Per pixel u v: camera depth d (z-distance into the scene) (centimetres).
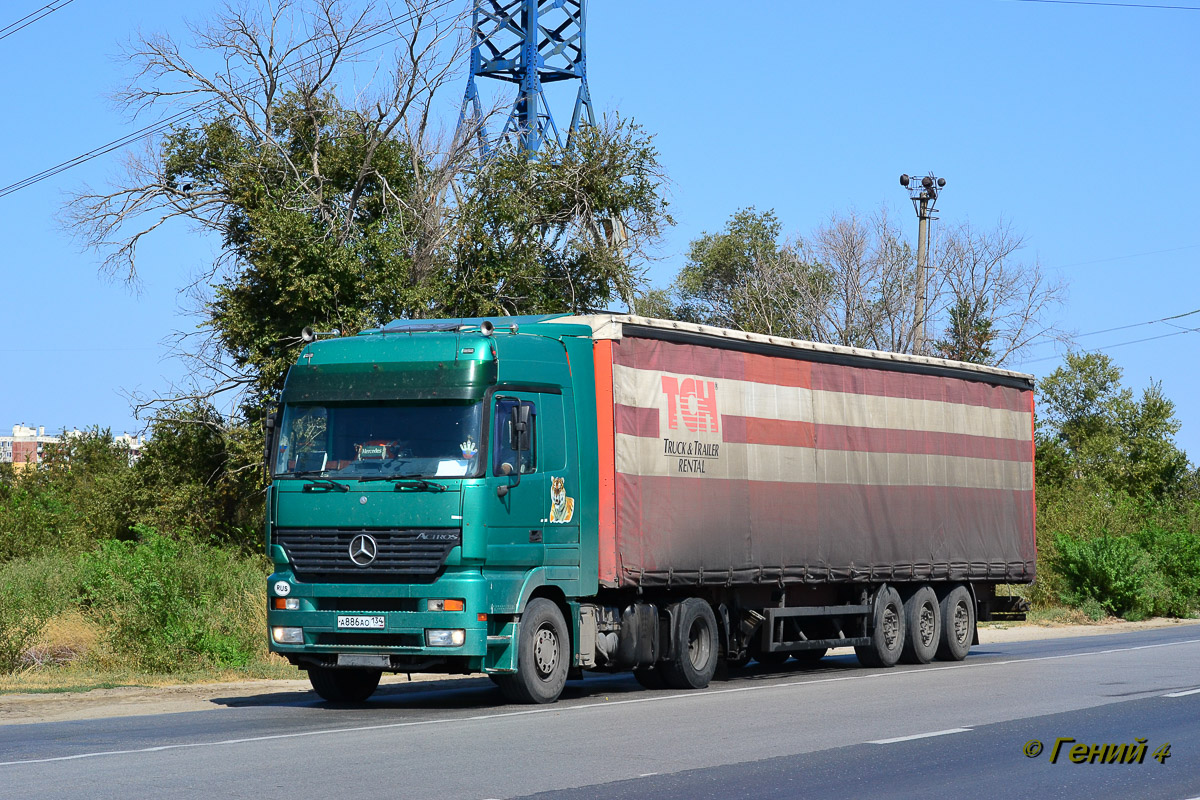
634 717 1255
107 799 804
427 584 1304
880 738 1122
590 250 3381
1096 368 7525
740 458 1673
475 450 1322
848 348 1898
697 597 1627
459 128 3469
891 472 1959
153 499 3319
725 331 1667
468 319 1520
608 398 1490
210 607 1898
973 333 4741
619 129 3456
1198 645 2406
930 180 4469
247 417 3238
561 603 1434
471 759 978
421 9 3366
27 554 3334
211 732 1148
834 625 1881
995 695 1484
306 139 3381
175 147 3372
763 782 901
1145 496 6638
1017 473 2283
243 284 3164
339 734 1122
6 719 1311
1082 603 3622
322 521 1341
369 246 3122
